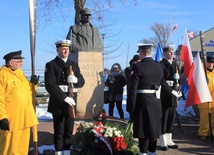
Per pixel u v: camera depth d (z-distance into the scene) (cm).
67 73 559
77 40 819
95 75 803
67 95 553
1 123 489
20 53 535
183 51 845
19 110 515
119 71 995
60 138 554
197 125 972
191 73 781
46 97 1603
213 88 801
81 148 590
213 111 798
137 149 614
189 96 769
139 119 541
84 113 781
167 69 693
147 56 557
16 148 518
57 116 552
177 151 677
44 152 609
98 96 802
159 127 551
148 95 542
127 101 540
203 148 704
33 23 533
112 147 578
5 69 524
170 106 673
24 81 543
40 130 655
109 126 612
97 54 812
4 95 507
